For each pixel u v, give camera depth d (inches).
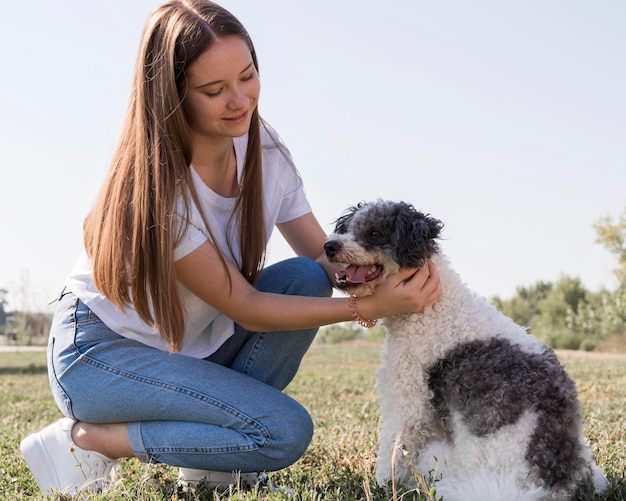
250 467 149.7
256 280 163.2
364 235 161.9
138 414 151.4
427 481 148.4
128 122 147.1
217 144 152.1
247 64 140.9
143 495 143.0
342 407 300.7
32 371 639.1
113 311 154.9
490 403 139.3
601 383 376.2
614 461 174.9
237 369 167.3
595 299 940.0
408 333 158.6
